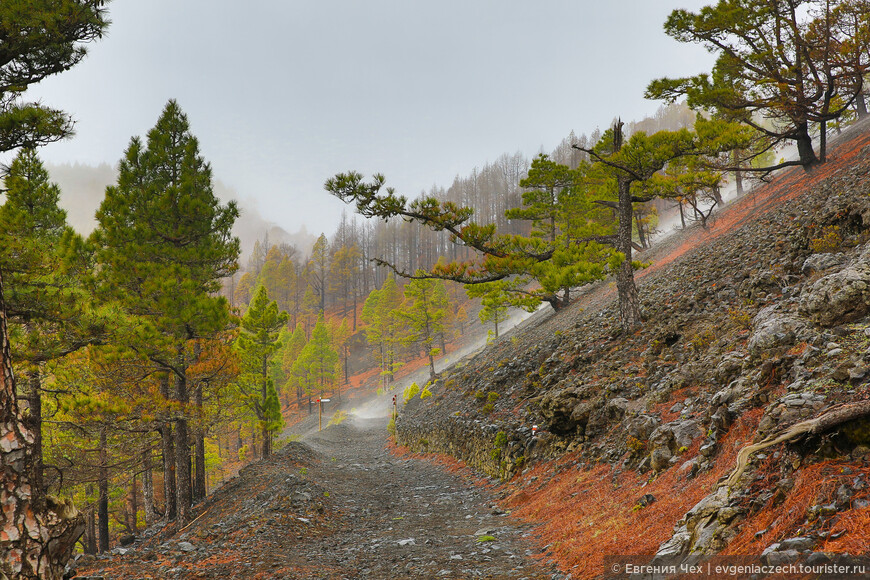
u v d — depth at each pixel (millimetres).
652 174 18875
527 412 18625
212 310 18328
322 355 88312
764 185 35531
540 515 11258
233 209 22016
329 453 39750
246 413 33531
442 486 19766
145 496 25625
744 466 5551
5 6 8812
